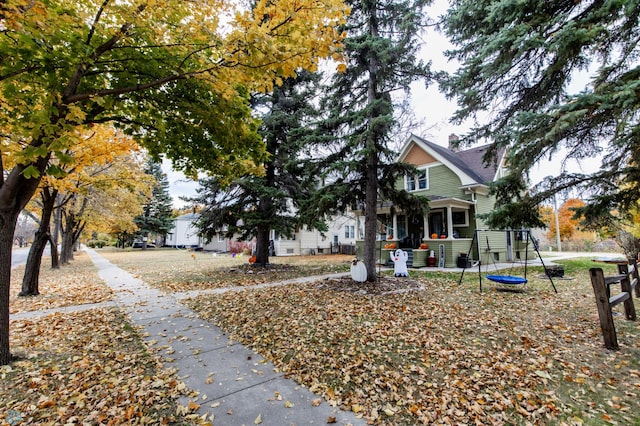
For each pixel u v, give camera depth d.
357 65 8.59
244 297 7.43
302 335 4.68
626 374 3.37
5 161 5.62
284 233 13.04
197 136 5.15
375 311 5.98
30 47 2.78
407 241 15.69
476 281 9.61
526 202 7.11
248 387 3.18
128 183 10.88
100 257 23.08
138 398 2.96
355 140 7.79
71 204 15.03
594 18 4.88
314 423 2.58
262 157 5.49
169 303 7.04
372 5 8.09
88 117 4.23
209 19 3.36
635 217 9.51
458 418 2.66
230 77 3.67
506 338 4.52
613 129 6.03
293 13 3.19
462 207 14.32
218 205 12.85
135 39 3.75
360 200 9.77
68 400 2.94
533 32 5.54
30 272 8.21
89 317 5.88
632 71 4.90
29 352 4.12
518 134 5.54
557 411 2.75
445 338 4.54
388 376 3.40
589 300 6.74
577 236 29.28
